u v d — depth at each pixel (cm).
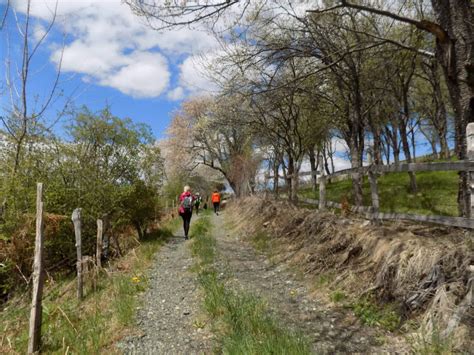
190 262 822
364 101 1028
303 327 436
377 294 477
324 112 1205
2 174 796
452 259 425
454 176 1376
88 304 564
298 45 808
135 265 816
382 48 869
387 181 1608
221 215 2325
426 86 2014
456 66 463
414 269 454
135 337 432
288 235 913
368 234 608
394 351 365
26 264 743
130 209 1165
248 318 431
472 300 371
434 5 490
